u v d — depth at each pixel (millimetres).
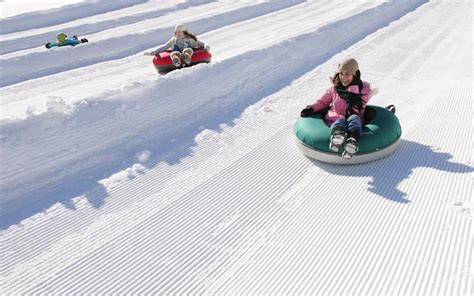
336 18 12211
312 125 4871
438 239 3359
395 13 14070
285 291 2980
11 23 11961
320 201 4062
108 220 3854
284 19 13797
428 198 3943
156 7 14641
